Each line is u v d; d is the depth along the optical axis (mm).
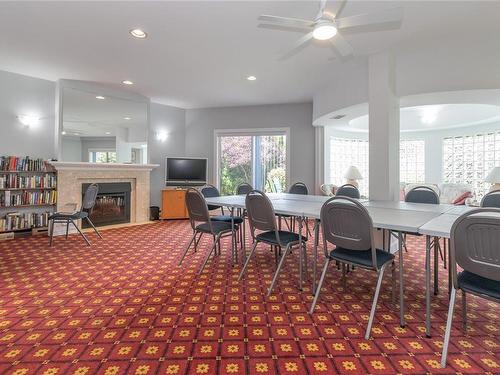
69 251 3758
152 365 1543
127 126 5656
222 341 1769
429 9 2750
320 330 1897
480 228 1391
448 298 2379
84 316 2062
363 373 1487
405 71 3578
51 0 2619
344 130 7664
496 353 1644
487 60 3223
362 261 1955
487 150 6891
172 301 2312
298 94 5691
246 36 3297
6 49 3662
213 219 3561
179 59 3959
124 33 3234
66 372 1483
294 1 2629
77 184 5031
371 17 2242
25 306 2207
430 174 7941
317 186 6238
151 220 6172
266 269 3100
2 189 4309
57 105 4898
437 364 1553
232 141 6898
